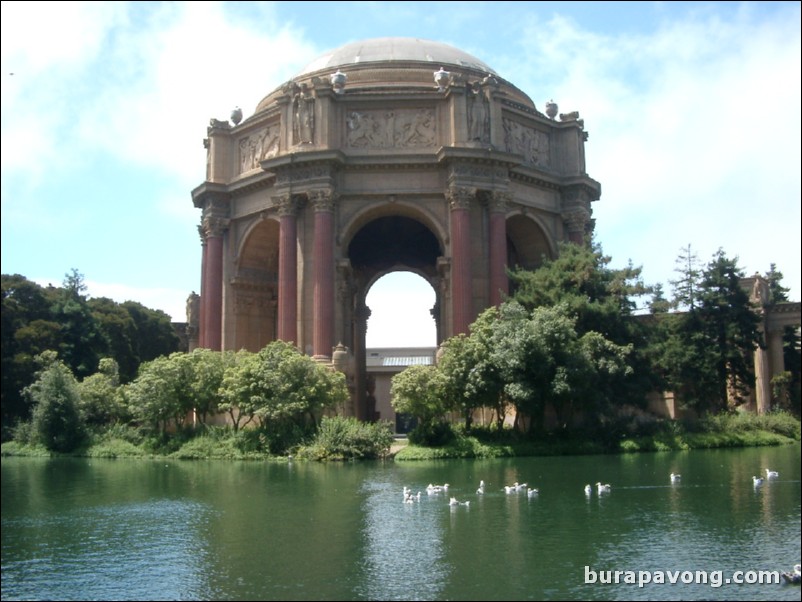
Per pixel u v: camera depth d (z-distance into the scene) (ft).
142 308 305.53
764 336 263.70
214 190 221.46
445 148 190.80
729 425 181.27
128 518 81.76
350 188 199.31
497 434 159.33
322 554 62.59
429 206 199.62
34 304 257.55
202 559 61.82
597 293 172.55
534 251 226.17
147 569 59.26
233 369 165.17
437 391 152.15
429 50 224.74
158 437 173.68
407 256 277.85
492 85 200.13
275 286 229.86
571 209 221.46
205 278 225.35
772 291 278.46
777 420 190.08
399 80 211.00
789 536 66.90
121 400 197.16
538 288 171.73
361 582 53.98
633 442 159.53
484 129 197.77
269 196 211.61
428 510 82.07
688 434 170.71
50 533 74.18
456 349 155.63
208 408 173.68
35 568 60.23
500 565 58.03
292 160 192.95
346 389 165.68
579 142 226.17
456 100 197.06
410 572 56.39
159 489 104.27
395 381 154.51
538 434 159.33
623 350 159.43
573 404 161.58
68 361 246.88
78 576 57.72
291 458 145.59
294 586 53.31
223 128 226.79
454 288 190.49
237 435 160.25
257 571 57.62
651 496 90.17
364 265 277.23
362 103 201.46
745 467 121.29
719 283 196.13
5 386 234.38
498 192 196.13
